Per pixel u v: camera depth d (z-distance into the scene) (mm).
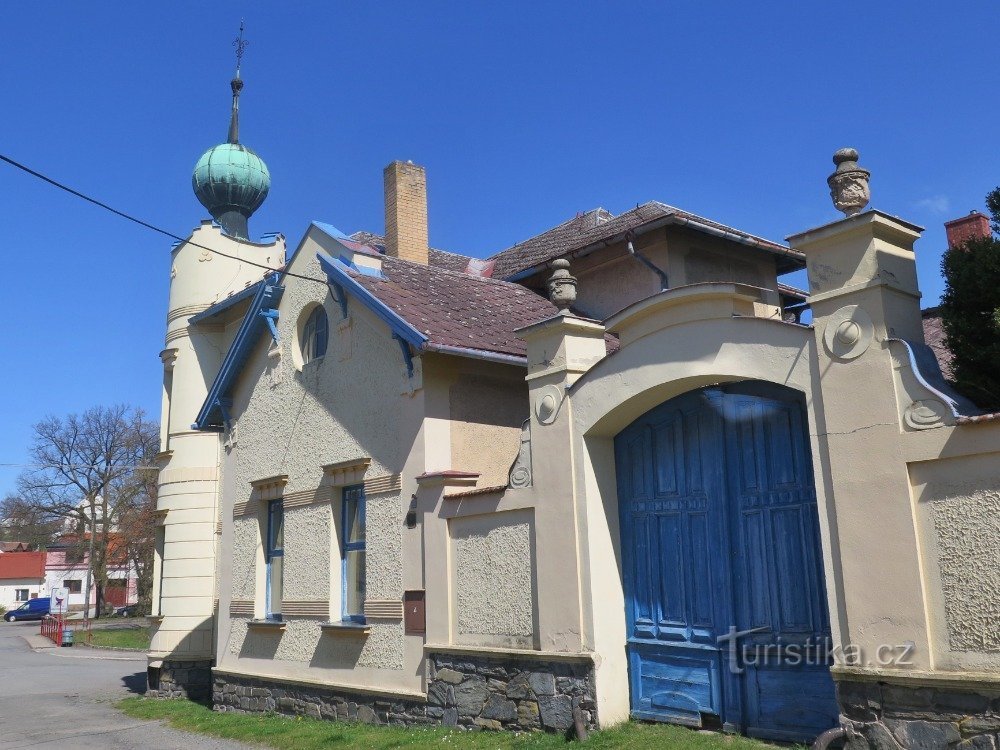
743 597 7477
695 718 7664
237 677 13305
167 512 17984
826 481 6445
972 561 5637
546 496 8594
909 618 5859
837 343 6445
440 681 9539
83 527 56469
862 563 6137
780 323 6879
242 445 14273
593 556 8188
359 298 11227
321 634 11648
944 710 5652
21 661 28406
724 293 7254
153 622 18234
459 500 9586
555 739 7945
